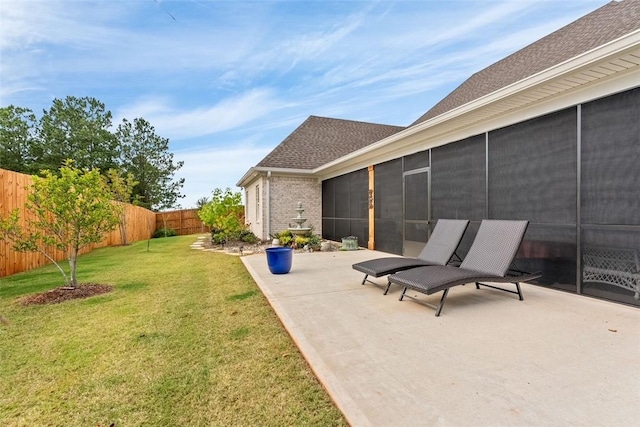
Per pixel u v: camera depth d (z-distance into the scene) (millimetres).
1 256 6562
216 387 2469
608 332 3227
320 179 13781
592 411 2008
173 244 13711
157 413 2195
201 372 2686
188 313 4148
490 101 5152
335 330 3393
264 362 2828
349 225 11562
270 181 13078
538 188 5188
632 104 4031
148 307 4422
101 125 29328
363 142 15609
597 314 3766
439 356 2764
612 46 3586
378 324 3557
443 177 7215
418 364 2633
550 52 7227
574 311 3887
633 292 4031
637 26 5020
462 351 2850
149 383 2547
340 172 12109
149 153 32094
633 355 2727
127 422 2113
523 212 5426
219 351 3057
